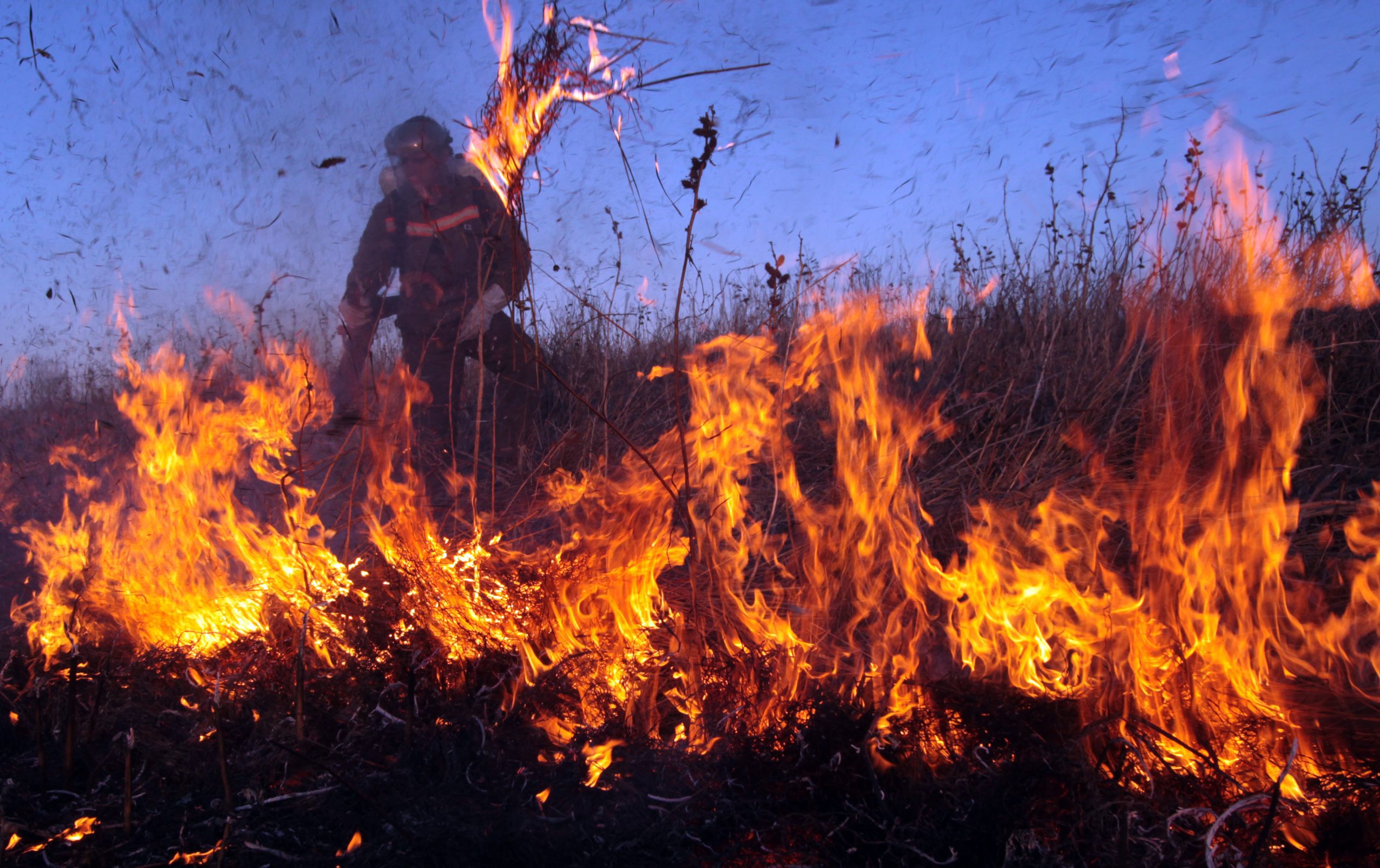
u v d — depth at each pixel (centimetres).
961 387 410
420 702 204
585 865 149
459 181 357
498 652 218
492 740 184
